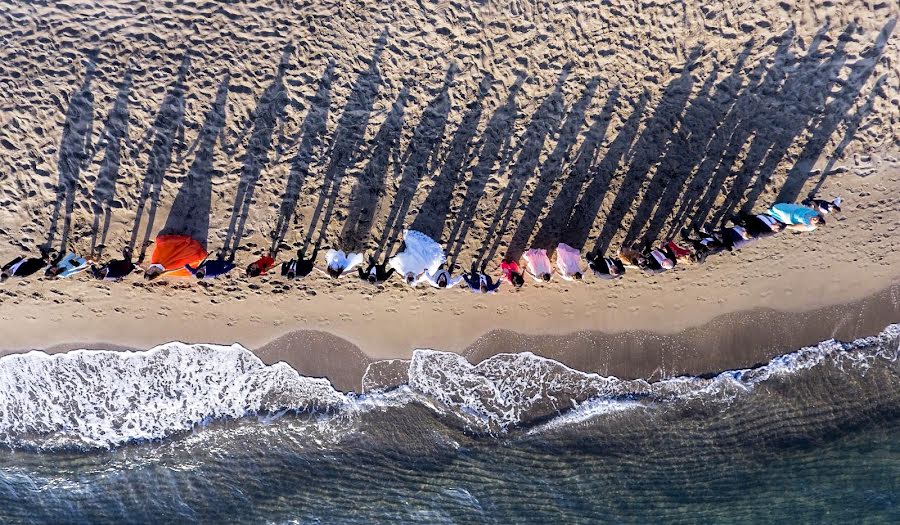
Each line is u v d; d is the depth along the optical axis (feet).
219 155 17.29
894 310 19.45
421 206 17.88
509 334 19.53
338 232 18.02
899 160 17.98
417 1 16.87
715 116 17.48
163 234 17.58
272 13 16.78
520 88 17.26
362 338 19.40
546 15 16.98
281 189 17.61
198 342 19.13
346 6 16.83
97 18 16.52
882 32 16.94
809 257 19.01
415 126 17.39
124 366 19.12
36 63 16.60
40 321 18.57
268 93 17.06
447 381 19.74
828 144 17.72
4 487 19.57
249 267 16.84
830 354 19.71
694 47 17.13
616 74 17.22
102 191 17.29
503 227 18.11
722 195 17.97
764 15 16.94
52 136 16.92
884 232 18.63
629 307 19.42
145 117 16.96
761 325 19.56
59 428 19.39
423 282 18.94
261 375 19.48
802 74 17.26
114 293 18.52
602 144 17.60
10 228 17.40
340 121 17.29
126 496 19.72
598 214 18.10
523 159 17.65
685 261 17.89
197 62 16.80
